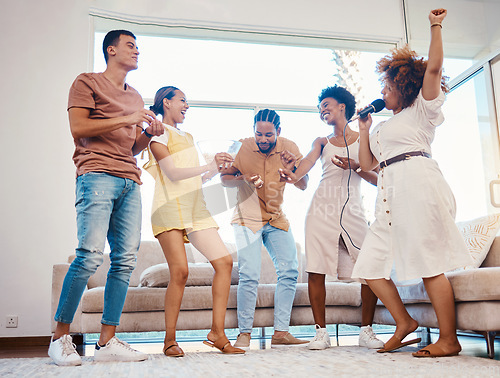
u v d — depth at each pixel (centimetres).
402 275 199
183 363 182
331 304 265
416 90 209
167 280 247
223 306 216
